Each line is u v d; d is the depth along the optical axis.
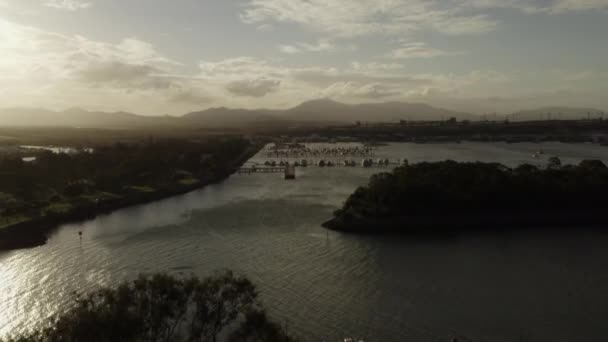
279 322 67.62
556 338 62.69
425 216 123.69
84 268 94.44
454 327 66.00
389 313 70.69
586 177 137.00
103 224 135.00
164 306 44.84
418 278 85.12
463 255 99.00
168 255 102.19
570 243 107.62
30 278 89.31
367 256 99.00
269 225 128.75
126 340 40.47
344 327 66.44
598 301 73.88
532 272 87.62
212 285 48.84
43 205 148.50
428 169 144.88
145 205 165.50
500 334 63.94
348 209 128.75
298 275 87.56
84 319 40.44
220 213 147.75
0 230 120.38
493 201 127.12
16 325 69.81
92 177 194.75
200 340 50.50
